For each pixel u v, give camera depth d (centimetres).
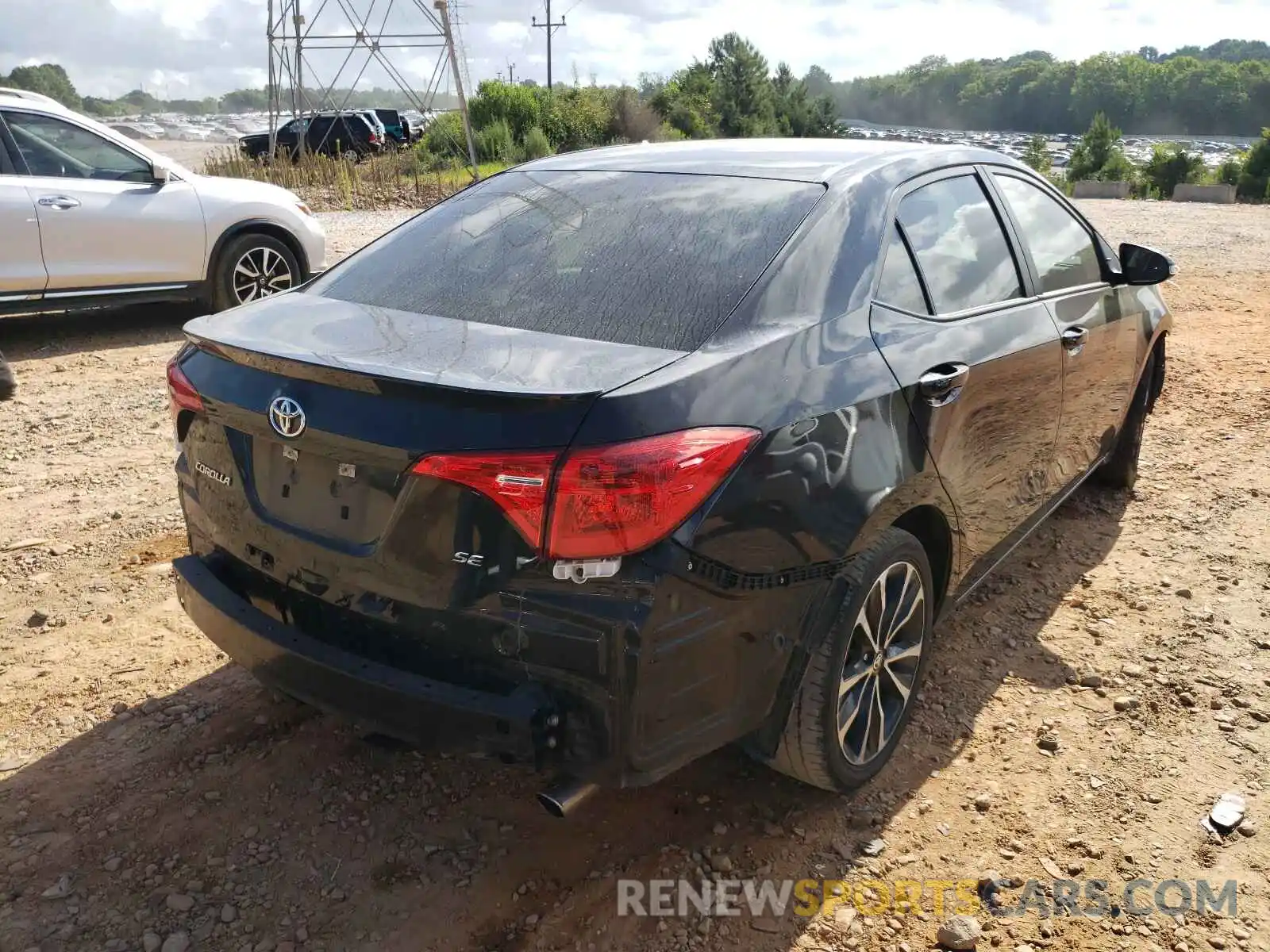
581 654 214
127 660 357
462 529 217
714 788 298
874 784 300
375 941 242
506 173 362
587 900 256
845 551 250
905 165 322
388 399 223
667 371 225
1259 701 343
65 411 629
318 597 247
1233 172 6738
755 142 356
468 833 279
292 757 308
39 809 283
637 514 209
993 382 316
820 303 267
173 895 254
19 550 436
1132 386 460
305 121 2942
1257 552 455
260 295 873
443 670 231
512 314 265
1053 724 329
